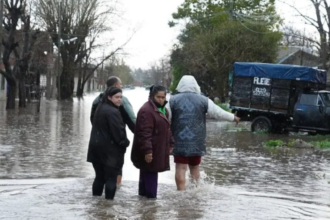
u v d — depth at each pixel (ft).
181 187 33.53
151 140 30.68
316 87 87.25
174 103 32.96
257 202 31.14
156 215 27.12
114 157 29.78
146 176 31.14
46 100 189.37
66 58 196.13
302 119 85.40
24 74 135.03
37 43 156.46
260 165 51.26
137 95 286.66
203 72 171.73
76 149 57.57
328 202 34.04
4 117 101.65
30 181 37.78
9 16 123.75
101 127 29.68
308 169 49.60
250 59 155.84
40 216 26.32
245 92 90.38
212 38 157.89
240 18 181.68
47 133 74.38
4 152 53.72
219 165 50.31
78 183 35.78
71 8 191.31
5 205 28.66
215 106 33.65
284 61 187.11
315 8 112.16
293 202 32.65
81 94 219.61
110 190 30.14
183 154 32.96
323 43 112.06
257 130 89.81
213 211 28.30
